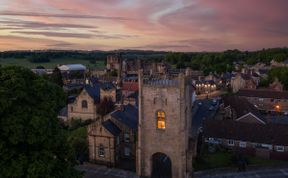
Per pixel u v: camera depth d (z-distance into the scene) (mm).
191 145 59062
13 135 32781
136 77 163125
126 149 64500
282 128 70250
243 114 87562
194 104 97938
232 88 163125
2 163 32531
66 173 36719
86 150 65562
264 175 58219
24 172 32844
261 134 69812
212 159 65062
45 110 36938
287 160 66688
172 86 51688
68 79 197875
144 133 55250
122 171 58875
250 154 69750
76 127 88875
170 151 53938
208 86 161250
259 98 117188
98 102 97438
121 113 68438
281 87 143375
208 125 74938
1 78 36594
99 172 58688
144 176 56531
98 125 61062
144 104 54250
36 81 39062
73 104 97062
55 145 36781
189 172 55281
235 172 59219
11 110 34469
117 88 113562
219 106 100062
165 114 53094
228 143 71500
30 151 34844
